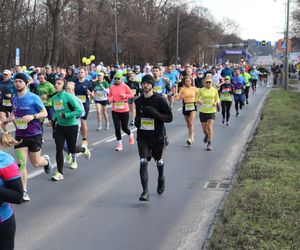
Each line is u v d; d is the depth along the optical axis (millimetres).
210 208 6785
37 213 6566
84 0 41969
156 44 66812
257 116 19688
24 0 51594
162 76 16125
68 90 9383
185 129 15734
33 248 5273
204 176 8828
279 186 7145
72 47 48781
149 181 8414
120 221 6219
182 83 13672
